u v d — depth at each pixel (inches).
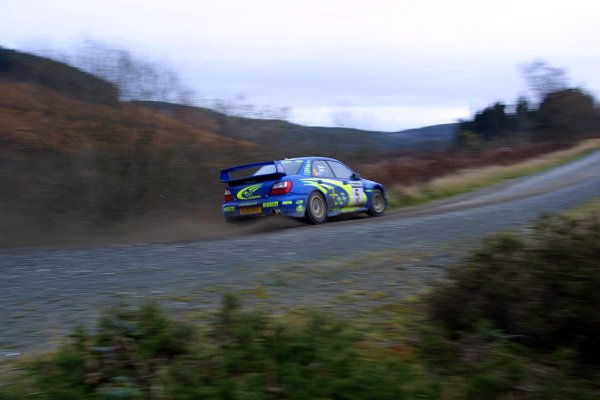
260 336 128.6
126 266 257.8
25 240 406.0
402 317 165.6
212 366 118.4
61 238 422.9
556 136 2381.9
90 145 481.4
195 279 222.5
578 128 2427.4
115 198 473.4
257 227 436.5
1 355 138.9
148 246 331.3
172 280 221.9
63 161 477.7
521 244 157.0
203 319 161.3
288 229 415.5
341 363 119.1
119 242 377.4
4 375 123.8
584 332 140.0
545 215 172.2
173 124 519.5
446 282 175.3
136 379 112.9
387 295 191.2
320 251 283.6
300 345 123.5
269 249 296.5
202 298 189.6
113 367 115.3
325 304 180.9
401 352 139.2
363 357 130.8
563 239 151.6
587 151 1761.8
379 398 111.4
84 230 454.3
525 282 146.3
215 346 129.6
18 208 448.5
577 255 144.5
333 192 466.0
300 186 431.2
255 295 192.7
